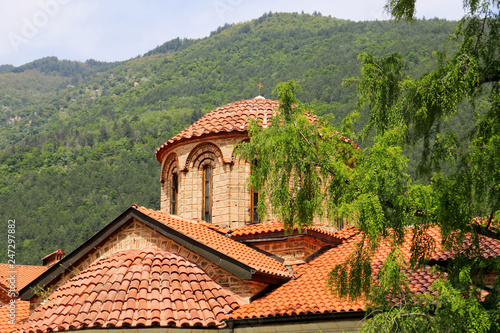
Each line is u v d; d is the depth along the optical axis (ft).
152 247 65.10
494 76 44.78
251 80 410.72
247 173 73.87
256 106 79.97
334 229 74.54
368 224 39.78
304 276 63.67
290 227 48.19
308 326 55.06
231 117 77.41
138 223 66.64
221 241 66.64
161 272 59.88
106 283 58.13
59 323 55.16
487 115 45.11
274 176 46.73
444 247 42.68
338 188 44.34
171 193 79.92
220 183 74.18
